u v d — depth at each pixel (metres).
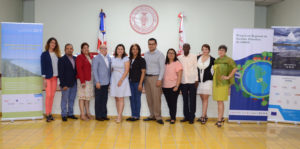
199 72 4.42
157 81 4.30
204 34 7.00
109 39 6.98
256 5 7.77
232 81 4.21
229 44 7.04
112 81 4.35
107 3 6.93
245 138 3.70
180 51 6.62
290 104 4.70
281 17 7.00
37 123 4.32
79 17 6.95
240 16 7.00
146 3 6.89
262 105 4.65
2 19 6.20
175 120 4.56
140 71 4.37
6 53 4.37
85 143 3.30
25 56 4.45
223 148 3.22
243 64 4.57
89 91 4.48
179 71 4.23
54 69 4.43
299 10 6.05
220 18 6.99
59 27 6.96
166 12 6.91
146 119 4.57
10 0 6.61
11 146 3.14
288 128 4.38
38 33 4.50
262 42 4.55
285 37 4.62
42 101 4.64
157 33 6.94
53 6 6.94
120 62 4.29
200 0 6.94
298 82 4.65
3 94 4.41
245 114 4.66
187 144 3.35
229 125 4.46
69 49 4.33
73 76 4.41
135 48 4.32
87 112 4.64
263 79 4.61
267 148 3.26
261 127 4.40
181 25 6.73
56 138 3.49
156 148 3.17
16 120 4.50
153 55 4.30
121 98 4.37
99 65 4.34
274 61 4.68
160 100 4.46
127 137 3.60
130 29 6.95
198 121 4.66
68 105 4.60
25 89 4.51
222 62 4.23
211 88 4.39
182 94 4.48
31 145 3.19
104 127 4.10
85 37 6.98
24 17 7.48
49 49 4.41
